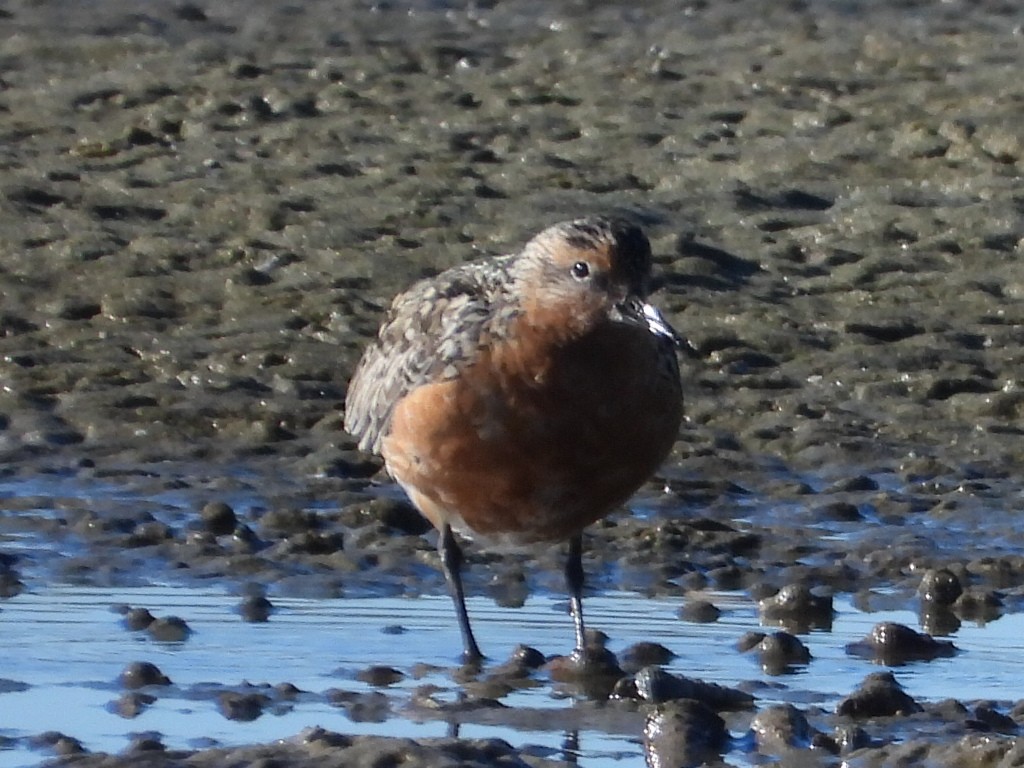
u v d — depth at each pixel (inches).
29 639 429.7
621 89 954.1
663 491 543.2
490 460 424.2
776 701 395.9
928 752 353.7
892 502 536.7
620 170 828.0
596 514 437.1
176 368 628.4
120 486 541.0
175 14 1120.8
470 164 835.4
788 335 657.0
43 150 854.5
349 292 690.8
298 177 813.2
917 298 695.7
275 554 489.4
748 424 596.4
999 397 611.5
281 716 384.2
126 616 443.5
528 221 761.6
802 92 943.0
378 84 964.6
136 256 719.1
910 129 864.3
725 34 1082.7
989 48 1024.2
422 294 448.5
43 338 652.1
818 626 449.7
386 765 337.4
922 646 430.0
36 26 1077.1
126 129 880.9
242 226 755.4
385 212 769.6
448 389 422.3
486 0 1169.4
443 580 477.7
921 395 619.5
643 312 415.2
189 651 424.8
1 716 381.7
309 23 1108.5
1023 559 488.1
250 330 661.3
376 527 509.7
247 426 589.3
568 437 420.8
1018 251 736.3
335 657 424.2
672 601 467.2
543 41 1069.1
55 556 484.7
